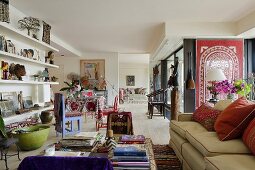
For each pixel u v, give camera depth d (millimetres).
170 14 4113
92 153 1783
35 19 4031
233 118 2049
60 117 4133
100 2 3498
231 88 3840
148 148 1856
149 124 5535
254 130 1749
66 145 1967
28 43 4211
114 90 8820
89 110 5910
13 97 3799
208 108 2977
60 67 8883
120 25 4809
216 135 2219
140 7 3736
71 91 6289
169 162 2760
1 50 3193
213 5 3682
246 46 5066
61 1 3439
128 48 7816
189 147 2346
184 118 3275
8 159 2900
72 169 1009
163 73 8727
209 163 1604
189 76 4961
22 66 3822
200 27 4617
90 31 5316
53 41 5770
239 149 1818
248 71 5035
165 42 5289
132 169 1457
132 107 10031
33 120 3936
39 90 4727
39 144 3332
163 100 7410
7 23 3094
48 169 1017
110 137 1950
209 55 4930
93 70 8883
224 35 4660
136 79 15344
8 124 3398
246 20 4262
